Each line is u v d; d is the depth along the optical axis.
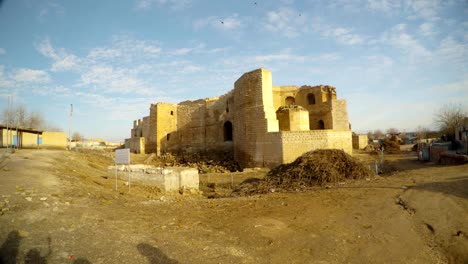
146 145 46.28
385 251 6.57
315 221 8.87
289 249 6.64
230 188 21.58
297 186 16.45
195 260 5.73
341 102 42.72
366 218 9.10
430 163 28.41
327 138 26.81
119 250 5.91
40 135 33.34
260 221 8.77
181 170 17.12
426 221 8.51
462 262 6.02
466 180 13.88
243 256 6.10
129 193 12.89
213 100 43.53
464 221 8.09
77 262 5.29
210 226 8.22
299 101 47.06
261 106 29.19
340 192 13.48
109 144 81.88
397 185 14.34
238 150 33.78
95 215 8.12
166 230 7.52
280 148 26.89
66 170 16.61
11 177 11.62
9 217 6.96
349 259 6.18
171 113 46.41
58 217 7.43
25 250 5.54
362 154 41.97
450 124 51.59
